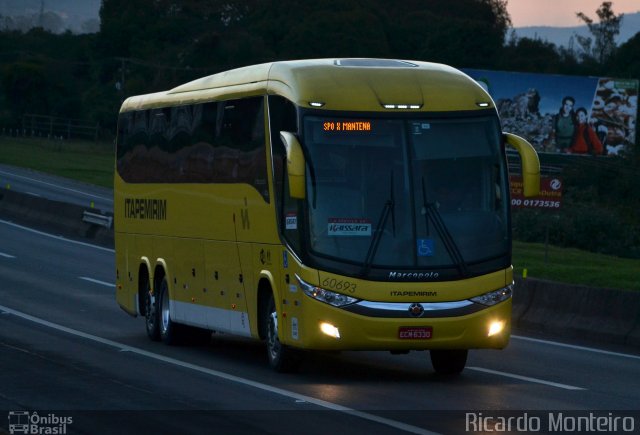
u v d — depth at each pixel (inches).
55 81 7062.0
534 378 960.3
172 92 1250.6
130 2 7677.2
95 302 1583.4
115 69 7268.7
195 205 1146.0
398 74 942.4
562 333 1330.0
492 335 902.4
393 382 921.5
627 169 4542.3
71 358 1035.9
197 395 829.2
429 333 888.3
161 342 1232.2
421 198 900.6
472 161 916.6
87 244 2544.3
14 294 1625.2
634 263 2190.0
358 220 893.2
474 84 952.3
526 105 5251.0
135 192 1348.4
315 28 6471.5
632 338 1237.7
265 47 6692.9
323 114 907.4
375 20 6614.2
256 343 1266.0
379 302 884.6
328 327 884.0
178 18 7421.3
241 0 7652.6
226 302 1070.4
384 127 910.4
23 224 2915.8
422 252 892.6
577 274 1759.4
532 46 7126.0
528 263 1996.8
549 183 2140.7
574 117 5270.7
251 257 1005.2
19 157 5270.7
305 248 892.0
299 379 932.0
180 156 1196.5
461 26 6619.1
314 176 896.9
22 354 1050.7
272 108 966.4
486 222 909.8
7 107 7003.0
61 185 4138.8
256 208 991.6
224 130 1077.8
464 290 894.4
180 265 1188.5
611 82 5275.6
